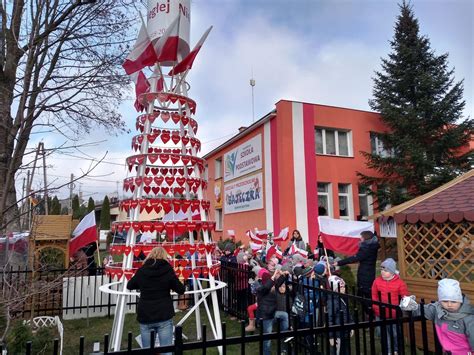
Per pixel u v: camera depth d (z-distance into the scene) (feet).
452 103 51.60
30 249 22.88
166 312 14.35
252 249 32.50
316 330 9.26
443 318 11.51
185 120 20.99
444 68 54.24
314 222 50.70
